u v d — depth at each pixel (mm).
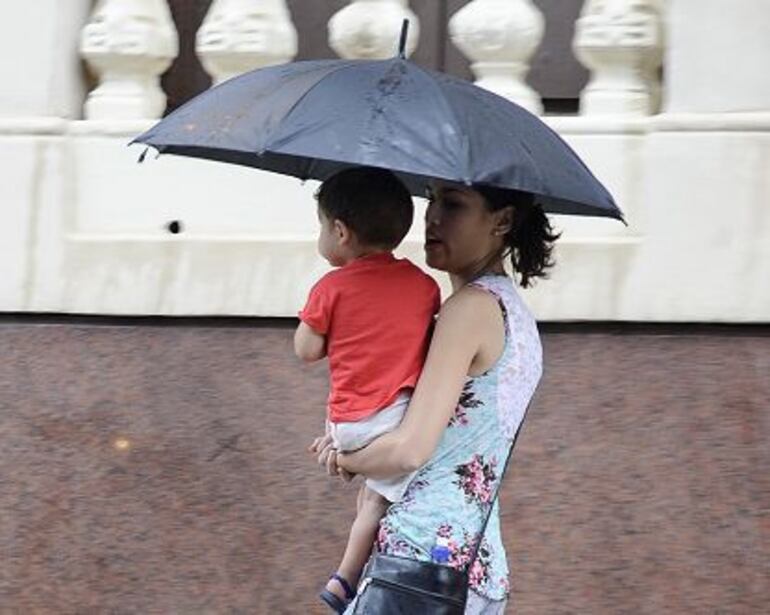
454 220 11281
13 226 17344
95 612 15961
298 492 15961
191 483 16219
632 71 16500
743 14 15719
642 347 15906
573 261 16000
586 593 14977
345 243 11172
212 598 15758
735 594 14789
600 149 16000
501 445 11109
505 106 11094
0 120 17422
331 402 11109
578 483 15375
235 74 17156
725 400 15516
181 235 17000
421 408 10766
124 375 16859
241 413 16422
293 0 19312
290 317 16781
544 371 15891
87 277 17188
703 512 15094
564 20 18578
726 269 15719
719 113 15773
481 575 11102
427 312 11117
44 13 17453
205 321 17062
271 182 16875
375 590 10922
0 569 16250
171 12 19500
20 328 17375
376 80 10820
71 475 16500
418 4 19391
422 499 10977
